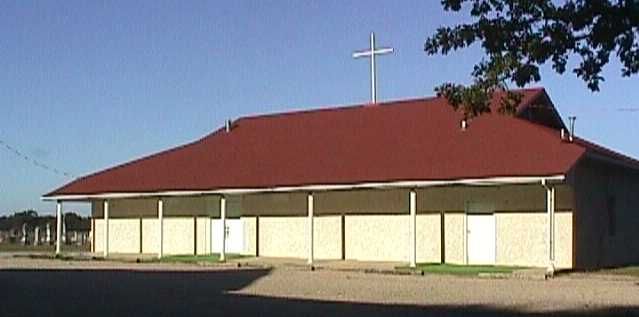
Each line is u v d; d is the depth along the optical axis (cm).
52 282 2653
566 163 2980
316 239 3697
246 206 3888
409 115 3781
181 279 2762
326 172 3475
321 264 3384
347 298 2178
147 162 4128
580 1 1292
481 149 3284
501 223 3312
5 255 4203
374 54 4269
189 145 4212
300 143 3878
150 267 3347
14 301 2100
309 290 2391
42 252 4550
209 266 3375
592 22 1289
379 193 3566
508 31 1336
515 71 1350
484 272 2991
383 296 2231
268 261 3559
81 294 2277
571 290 2394
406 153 3447
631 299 2153
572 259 3173
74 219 6216
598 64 1312
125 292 2333
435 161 3297
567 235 3189
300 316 1802
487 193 3344
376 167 3394
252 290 2391
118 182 3994
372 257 3569
